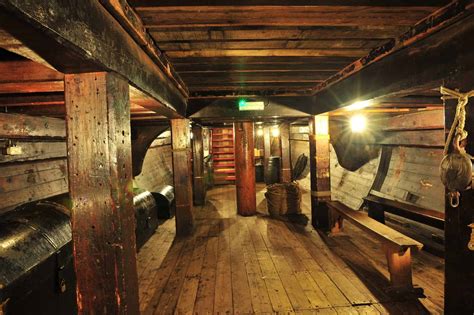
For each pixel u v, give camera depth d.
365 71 3.22
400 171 6.37
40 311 2.21
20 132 3.55
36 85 2.24
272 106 5.13
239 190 6.84
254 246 4.82
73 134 1.58
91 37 1.35
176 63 3.22
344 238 5.09
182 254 4.57
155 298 3.27
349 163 7.78
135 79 2.05
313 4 1.88
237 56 3.02
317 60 3.28
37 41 1.13
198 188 8.23
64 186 4.57
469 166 1.72
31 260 2.18
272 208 6.68
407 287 3.19
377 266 3.92
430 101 4.41
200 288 3.47
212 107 5.12
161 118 5.70
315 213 5.63
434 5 1.94
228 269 3.97
